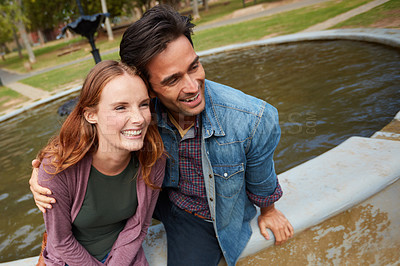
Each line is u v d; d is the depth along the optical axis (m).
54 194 1.22
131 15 34.28
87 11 24.67
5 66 28.41
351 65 5.07
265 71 6.02
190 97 1.17
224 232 1.54
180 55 1.09
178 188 1.58
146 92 1.18
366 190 1.74
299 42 7.94
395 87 3.76
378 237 1.76
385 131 2.34
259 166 1.44
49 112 6.77
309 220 1.65
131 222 1.42
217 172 1.41
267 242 1.63
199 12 28.47
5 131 6.15
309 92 4.33
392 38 5.55
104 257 1.46
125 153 1.25
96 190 1.31
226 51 9.08
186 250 1.51
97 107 1.15
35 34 57.75
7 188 3.60
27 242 2.59
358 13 9.41
